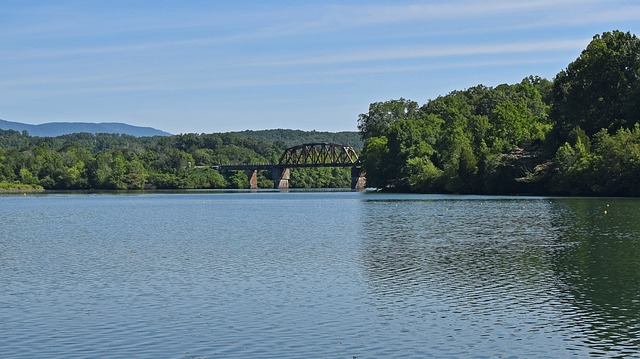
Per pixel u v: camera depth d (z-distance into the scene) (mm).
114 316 34969
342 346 29562
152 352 29078
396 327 32375
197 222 91250
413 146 194500
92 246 63219
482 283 42094
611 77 146875
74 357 28609
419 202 131500
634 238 61688
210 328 32500
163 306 37000
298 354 28594
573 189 141750
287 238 67438
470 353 28562
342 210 111938
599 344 29625
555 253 53469
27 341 30812
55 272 48062
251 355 28531
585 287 40438
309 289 40875
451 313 34875
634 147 133000
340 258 52750
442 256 53062
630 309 35250
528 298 37875
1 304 37906
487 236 65688
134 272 47625
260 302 37594
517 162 155750
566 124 153500
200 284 42875
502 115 182375
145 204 150125
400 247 58781
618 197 132125
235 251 57812
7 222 95250
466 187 167875
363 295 39062
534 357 28078
